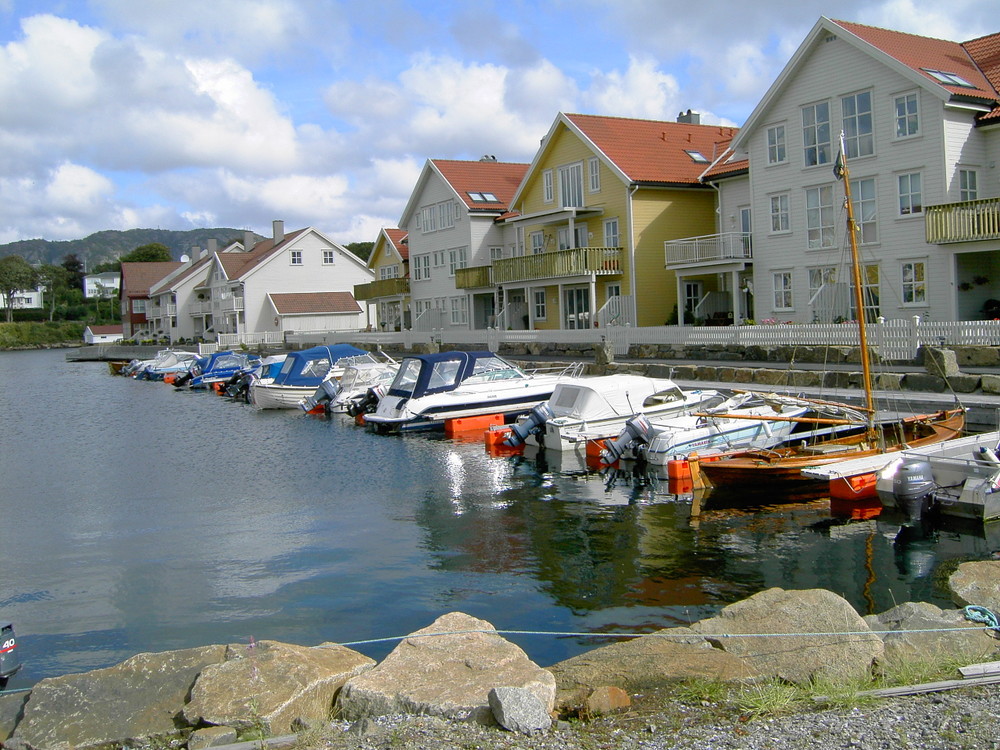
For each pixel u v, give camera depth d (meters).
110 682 6.87
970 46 33.06
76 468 22.55
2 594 11.91
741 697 6.29
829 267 31.58
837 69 30.78
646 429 18.67
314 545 13.75
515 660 6.91
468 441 23.95
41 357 100.06
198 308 86.94
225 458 23.06
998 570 9.67
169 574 12.59
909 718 5.61
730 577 11.23
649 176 39.59
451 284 52.50
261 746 5.80
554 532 13.84
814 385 22.97
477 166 53.47
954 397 18.17
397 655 7.05
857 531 13.06
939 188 28.09
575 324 43.38
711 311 38.56
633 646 7.62
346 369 33.16
